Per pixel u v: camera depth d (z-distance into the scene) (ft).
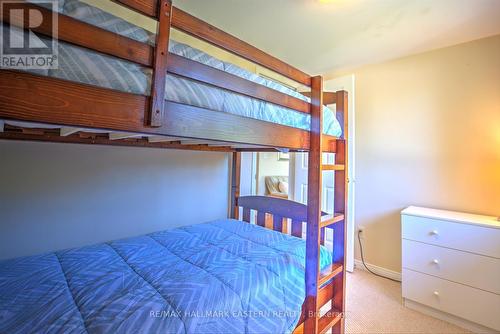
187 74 2.48
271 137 3.45
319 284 4.19
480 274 5.46
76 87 1.82
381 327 5.69
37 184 5.23
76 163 5.71
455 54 6.98
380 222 8.39
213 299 3.16
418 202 7.59
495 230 5.30
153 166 6.98
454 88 6.98
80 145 5.75
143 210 6.80
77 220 5.74
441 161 7.18
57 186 5.47
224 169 8.73
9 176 4.94
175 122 2.37
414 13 5.54
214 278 3.65
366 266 8.71
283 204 6.52
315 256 4.12
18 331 2.51
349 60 8.26
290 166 10.43
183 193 7.64
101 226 6.08
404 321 5.91
